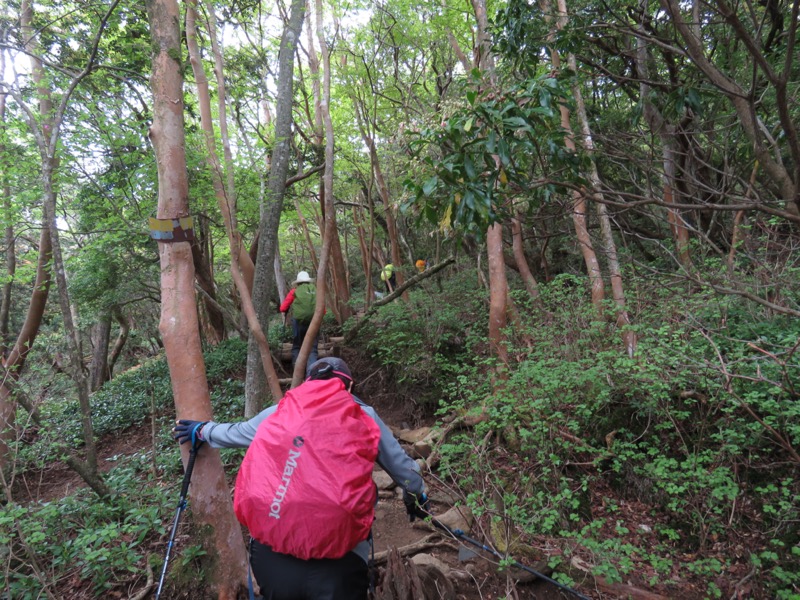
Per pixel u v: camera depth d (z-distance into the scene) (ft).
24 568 12.33
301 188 35.73
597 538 12.74
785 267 15.25
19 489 19.61
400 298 29.07
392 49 32.89
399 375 22.09
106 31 21.70
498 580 11.18
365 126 33.47
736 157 15.39
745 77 16.12
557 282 20.83
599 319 17.97
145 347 29.71
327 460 6.31
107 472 19.52
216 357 31.81
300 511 6.05
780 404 12.01
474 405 17.02
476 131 9.58
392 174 34.60
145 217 20.63
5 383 16.12
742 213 16.58
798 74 16.46
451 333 23.47
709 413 13.84
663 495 13.98
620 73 19.54
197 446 8.97
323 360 7.97
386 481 15.97
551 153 10.38
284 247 57.00
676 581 11.80
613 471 15.02
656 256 25.71
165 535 13.25
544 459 13.62
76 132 18.33
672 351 13.92
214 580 10.36
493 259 18.61
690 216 22.95
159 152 10.39
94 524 13.78
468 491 13.57
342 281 35.65
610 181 22.44
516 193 10.73
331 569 6.39
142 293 27.48
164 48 10.44
